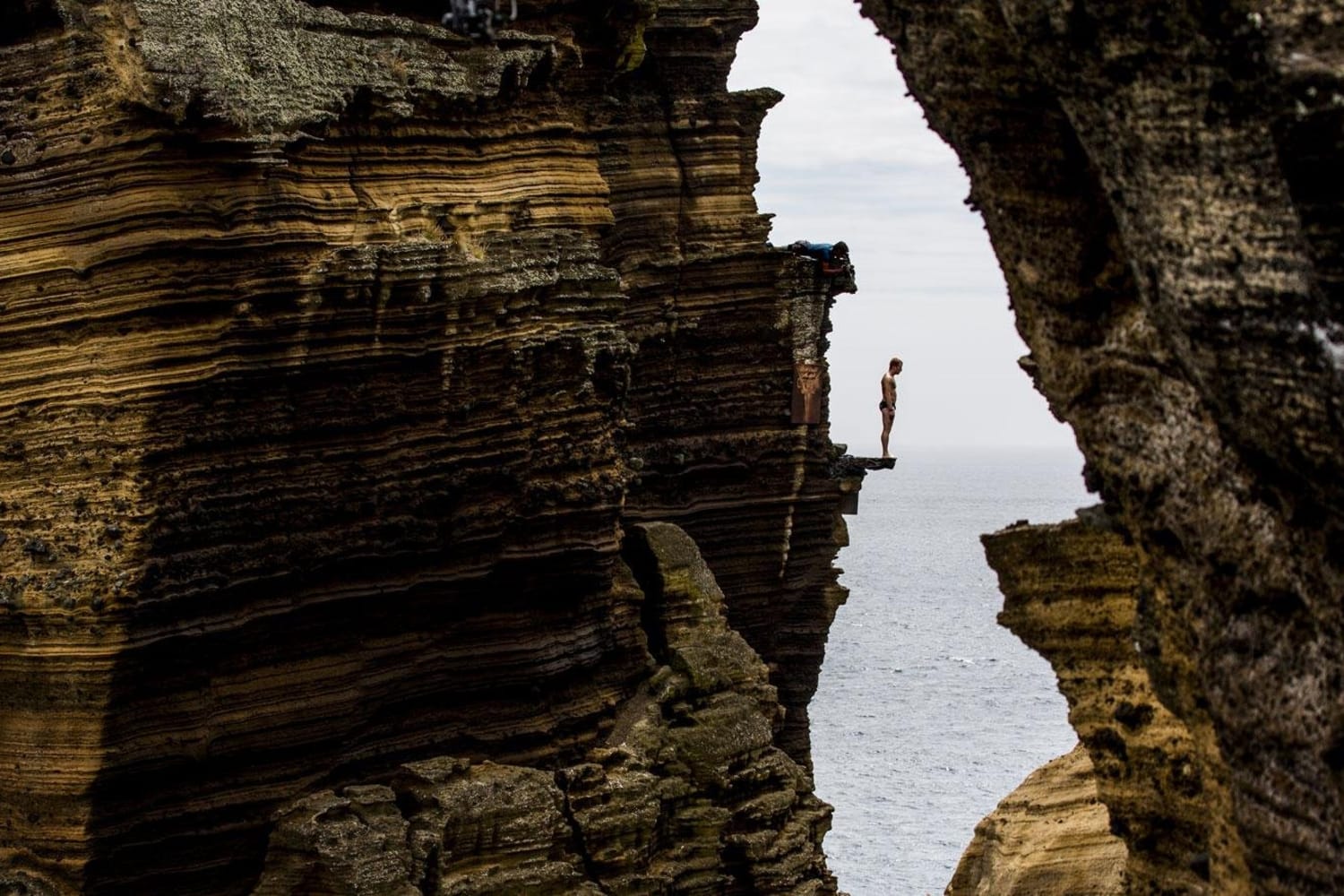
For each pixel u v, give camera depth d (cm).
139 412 2128
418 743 2483
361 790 2303
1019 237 1334
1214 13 1052
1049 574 1547
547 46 2641
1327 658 1123
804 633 3741
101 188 2144
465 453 2472
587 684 2698
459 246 2497
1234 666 1178
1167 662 1294
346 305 2283
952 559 13812
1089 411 1319
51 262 2155
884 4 1362
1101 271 1297
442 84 2483
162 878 2214
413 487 2406
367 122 2402
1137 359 1263
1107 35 1117
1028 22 1168
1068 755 2191
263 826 2281
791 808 2752
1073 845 2036
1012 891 2028
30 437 2161
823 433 3672
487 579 2517
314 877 2208
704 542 3538
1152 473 1248
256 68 2230
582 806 2477
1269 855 1162
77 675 2112
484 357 2473
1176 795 1451
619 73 3238
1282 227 1058
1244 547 1170
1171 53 1086
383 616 2412
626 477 2711
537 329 2548
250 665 2273
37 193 2173
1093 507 1415
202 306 2164
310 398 2284
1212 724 1252
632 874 2484
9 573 2141
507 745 2562
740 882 2655
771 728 2814
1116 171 1161
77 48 2142
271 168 2208
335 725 2355
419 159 2483
